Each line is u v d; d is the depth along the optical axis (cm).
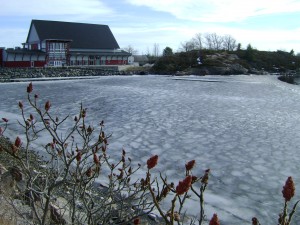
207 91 3247
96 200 478
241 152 1267
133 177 966
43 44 6950
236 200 855
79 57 7200
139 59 11512
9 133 1420
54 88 3403
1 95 2803
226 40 12169
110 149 1271
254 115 1991
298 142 1408
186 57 6731
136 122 1766
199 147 1327
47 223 405
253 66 7444
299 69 7881
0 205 472
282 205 836
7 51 6238
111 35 8144
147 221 654
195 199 841
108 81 4356
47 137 1376
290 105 2406
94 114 1978
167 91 3197
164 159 1170
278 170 1084
